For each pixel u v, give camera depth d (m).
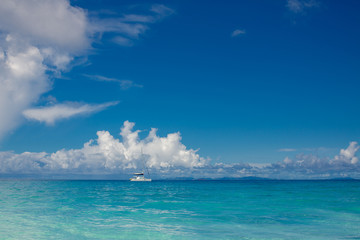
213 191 60.53
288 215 24.94
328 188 69.81
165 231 18.42
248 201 36.72
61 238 16.34
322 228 19.39
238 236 17.02
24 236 16.69
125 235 17.22
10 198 39.81
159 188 80.81
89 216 24.50
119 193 55.03
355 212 26.53
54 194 48.75
